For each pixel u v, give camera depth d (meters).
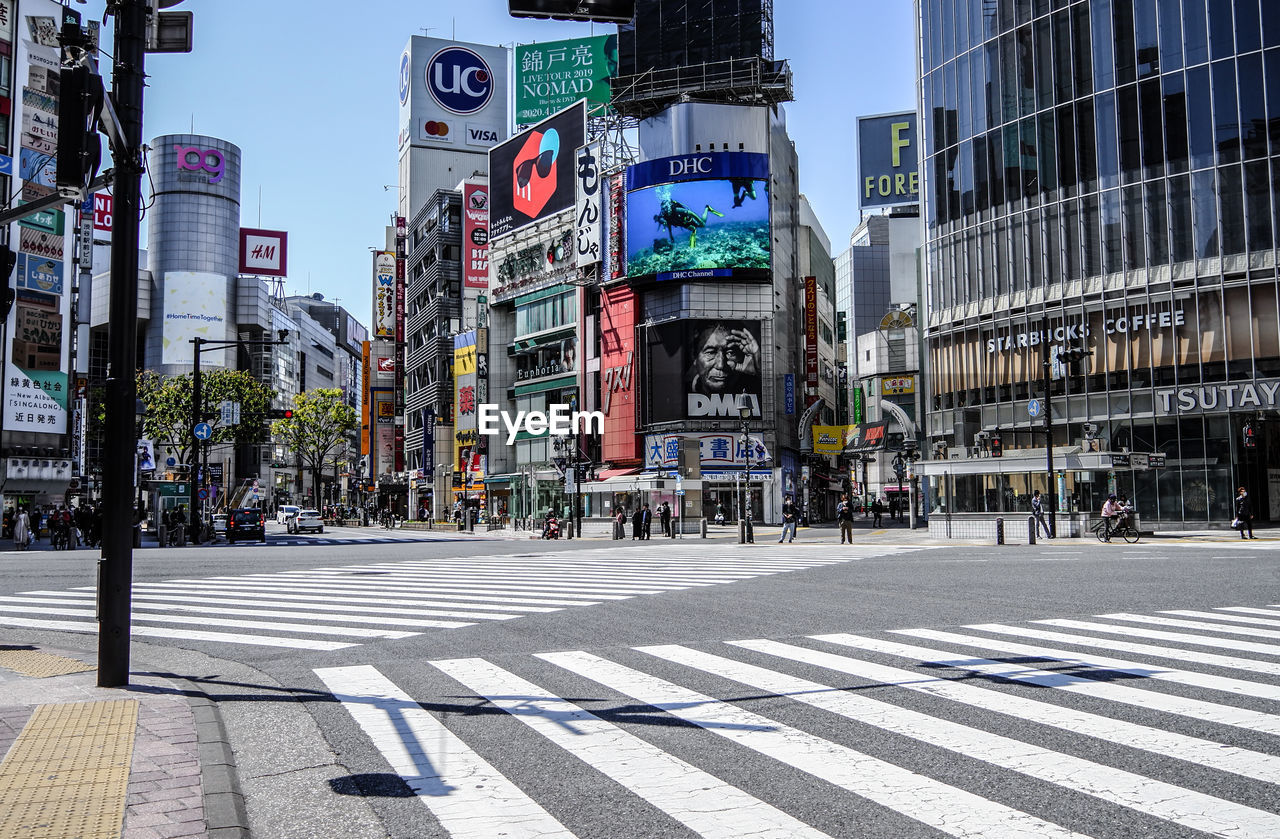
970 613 11.62
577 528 47.81
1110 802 4.49
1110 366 40.91
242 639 10.15
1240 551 24.56
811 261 75.56
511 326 74.12
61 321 56.53
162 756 5.26
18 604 13.59
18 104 53.75
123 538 7.34
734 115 58.16
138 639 10.19
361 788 4.90
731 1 60.50
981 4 47.09
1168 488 38.94
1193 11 39.00
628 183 59.72
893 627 10.46
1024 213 44.53
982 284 46.56
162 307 117.88
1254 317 37.16
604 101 81.50
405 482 95.00
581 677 7.78
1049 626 10.37
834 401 89.69
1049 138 43.59
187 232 118.88
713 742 5.71
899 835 4.10
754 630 10.40
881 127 82.19
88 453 84.56
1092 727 5.93
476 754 5.52
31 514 50.12
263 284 123.81
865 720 6.20
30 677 7.70
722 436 56.47
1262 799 4.50
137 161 7.35
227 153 122.12
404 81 107.19
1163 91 39.75
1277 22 37.12
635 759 5.37
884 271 110.50
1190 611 11.57
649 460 57.84
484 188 82.44
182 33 7.68
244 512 43.88
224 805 4.43
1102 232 41.53
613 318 61.19
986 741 5.63
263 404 62.19
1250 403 36.97
